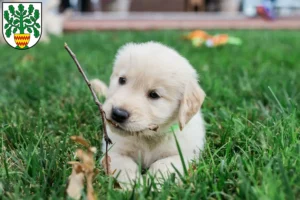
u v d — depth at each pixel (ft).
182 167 1.96
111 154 2.08
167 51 2.17
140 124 1.92
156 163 1.99
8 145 2.24
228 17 10.65
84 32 9.00
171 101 2.06
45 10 8.47
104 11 11.53
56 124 2.58
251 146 2.12
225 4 11.54
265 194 1.54
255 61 4.83
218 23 9.91
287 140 2.06
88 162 1.64
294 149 1.95
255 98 3.14
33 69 4.42
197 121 2.30
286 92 3.03
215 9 12.00
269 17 10.23
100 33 8.37
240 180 1.69
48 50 5.85
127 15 10.95
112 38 7.32
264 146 2.01
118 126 1.92
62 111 2.83
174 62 2.10
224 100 3.11
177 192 1.65
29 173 1.83
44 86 3.45
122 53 2.20
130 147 2.13
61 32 8.95
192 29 9.52
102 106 1.98
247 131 2.29
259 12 10.27
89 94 3.07
